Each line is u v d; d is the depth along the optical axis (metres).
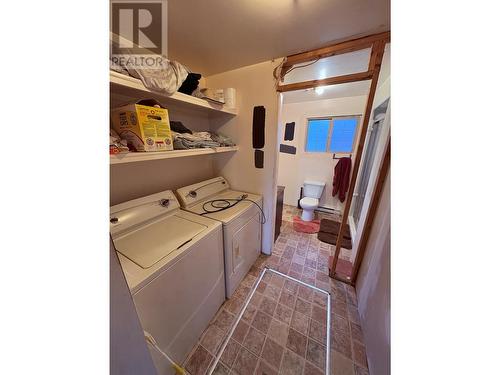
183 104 1.57
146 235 1.19
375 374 1.00
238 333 1.31
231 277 1.56
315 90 2.69
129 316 0.56
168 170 1.75
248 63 1.70
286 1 0.94
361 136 1.44
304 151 3.62
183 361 1.13
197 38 1.28
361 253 1.66
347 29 1.18
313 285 1.76
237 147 2.00
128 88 1.05
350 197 1.62
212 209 1.63
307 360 1.15
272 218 2.04
